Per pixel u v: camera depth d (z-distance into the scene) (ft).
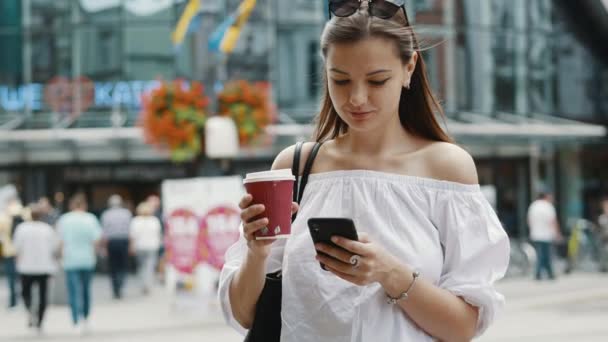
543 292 55.67
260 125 46.78
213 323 43.68
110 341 38.70
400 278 7.70
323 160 8.75
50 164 91.15
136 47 93.97
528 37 100.78
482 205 8.39
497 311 8.25
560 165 102.01
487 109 98.37
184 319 45.85
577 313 44.78
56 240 43.73
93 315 49.80
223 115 46.44
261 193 7.66
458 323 7.99
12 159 90.79
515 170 99.25
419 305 7.86
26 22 93.97
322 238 7.45
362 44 7.82
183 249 46.09
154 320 46.09
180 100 45.16
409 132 8.90
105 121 91.45
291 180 7.73
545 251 65.36
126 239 60.90
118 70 93.97
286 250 8.50
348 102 7.97
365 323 8.12
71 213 44.34
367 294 8.15
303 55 94.38
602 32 102.27
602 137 98.73
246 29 93.20
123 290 67.36
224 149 44.60
